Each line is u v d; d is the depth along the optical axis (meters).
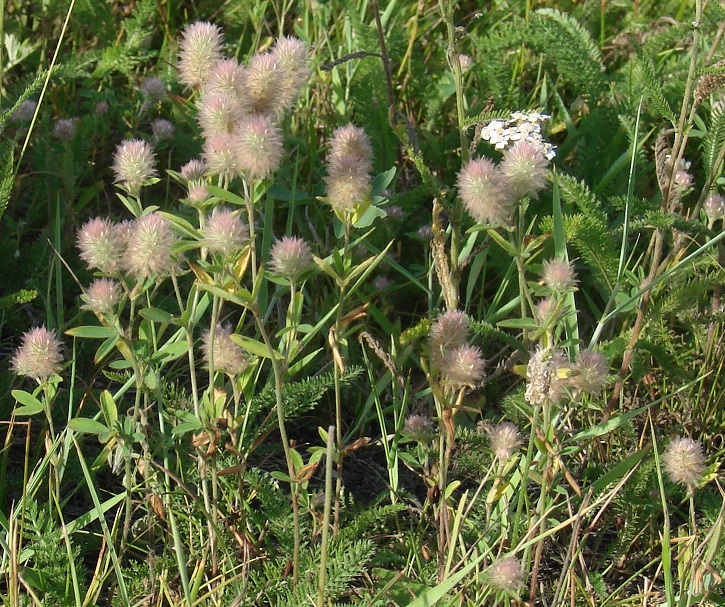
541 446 0.77
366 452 0.88
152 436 0.80
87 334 0.76
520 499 0.77
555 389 0.76
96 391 0.86
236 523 0.80
